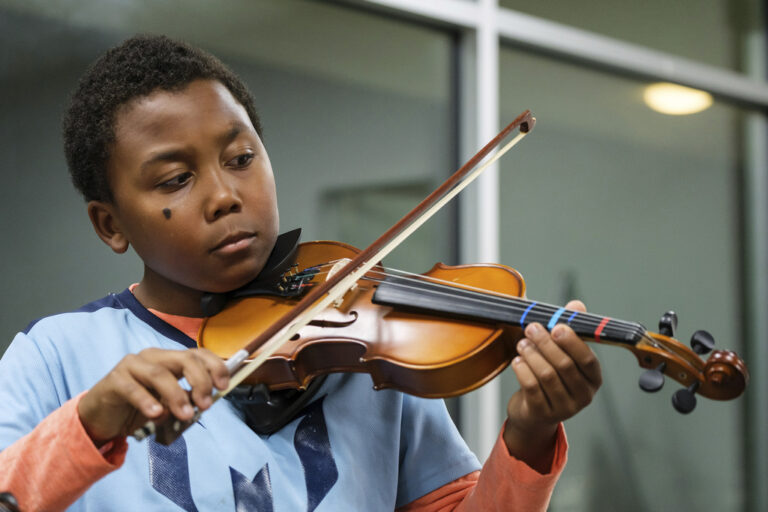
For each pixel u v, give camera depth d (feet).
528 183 9.08
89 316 3.44
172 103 3.29
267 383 3.19
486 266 3.59
